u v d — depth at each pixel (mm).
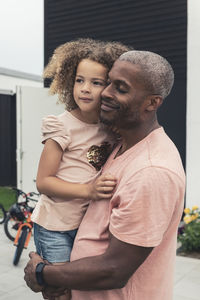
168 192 1107
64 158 1448
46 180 1417
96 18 6770
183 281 3969
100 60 1401
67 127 1441
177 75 6090
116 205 1232
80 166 1441
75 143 1439
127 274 1147
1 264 4664
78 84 1440
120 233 1139
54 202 1460
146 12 6266
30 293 3822
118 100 1176
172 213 1142
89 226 1325
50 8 7262
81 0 6887
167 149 1195
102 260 1173
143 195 1100
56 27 7227
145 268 1227
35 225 1559
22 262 4730
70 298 1437
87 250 1284
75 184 1385
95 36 6812
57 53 1566
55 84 1558
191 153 5727
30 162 6652
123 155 1280
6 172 12031
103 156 1463
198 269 4312
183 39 5969
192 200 5742
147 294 1235
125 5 6453
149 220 1102
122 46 1481
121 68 1172
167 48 6133
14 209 5102
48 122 1421
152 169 1111
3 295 3766
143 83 1148
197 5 5559
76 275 1206
